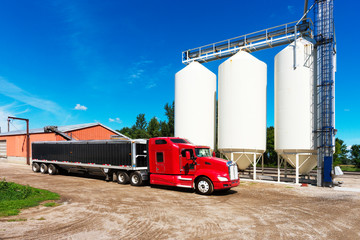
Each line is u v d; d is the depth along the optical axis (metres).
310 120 15.18
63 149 18.59
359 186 15.04
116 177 15.42
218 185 11.12
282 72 16.12
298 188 13.75
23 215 7.68
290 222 7.20
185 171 12.27
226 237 5.90
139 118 69.75
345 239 5.91
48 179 16.88
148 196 11.05
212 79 20.34
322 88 14.84
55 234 5.98
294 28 17.11
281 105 16.02
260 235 6.07
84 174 20.00
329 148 14.42
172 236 5.93
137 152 14.28
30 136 29.67
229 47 20.30
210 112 19.80
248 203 9.77
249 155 16.92
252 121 16.66
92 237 5.81
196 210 8.52
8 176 18.28
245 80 16.89
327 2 15.09
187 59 22.72
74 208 8.65
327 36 14.99
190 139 19.06
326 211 8.60
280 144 15.90
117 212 8.14
